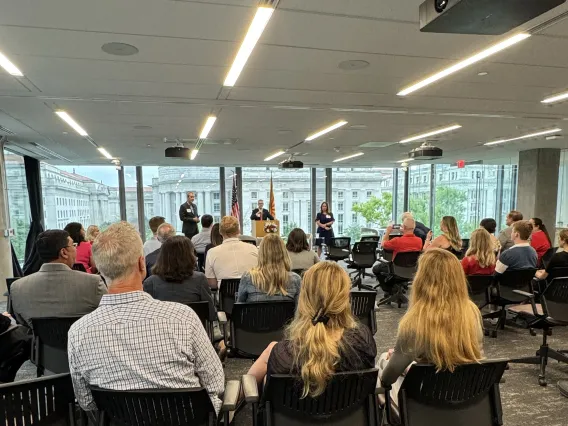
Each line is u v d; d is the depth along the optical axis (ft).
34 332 7.08
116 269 4.07
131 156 28.89
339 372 4.36
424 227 22.79
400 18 7.81
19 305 7.44
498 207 38.93
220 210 38.86
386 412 5.55
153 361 4.01
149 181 36.73
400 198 43.96
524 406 8.64
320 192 41.52
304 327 4.50
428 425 5.16
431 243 15.99
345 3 7.20
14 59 9.72
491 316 13.76
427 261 5.41
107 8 7.22
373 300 9.56
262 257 8.57
